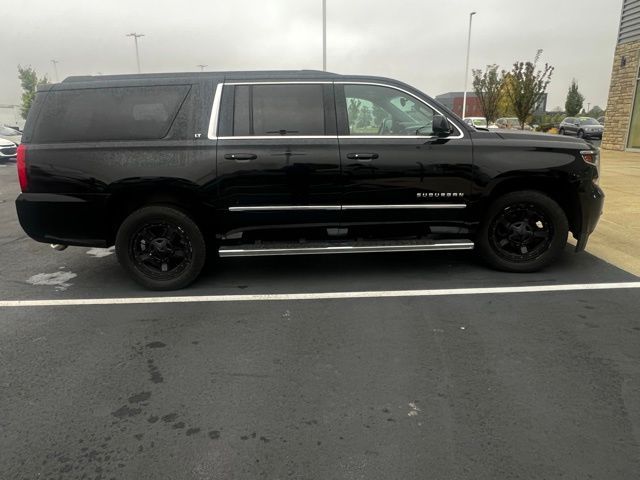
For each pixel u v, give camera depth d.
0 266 5.68
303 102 4.62
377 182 4.60
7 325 4.03
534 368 3.21
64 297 4.66
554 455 2.42
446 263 5.39
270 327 3.91
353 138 4.58
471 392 2.96
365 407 2.83
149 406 2.88
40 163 4.53
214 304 4.41
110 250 6.34
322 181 4.56
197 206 4.60
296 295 4.58
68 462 2.43
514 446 2.48
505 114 34.03
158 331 3.88
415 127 4.71
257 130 4.57
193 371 3.27
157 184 4.50
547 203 4.73
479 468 2.34
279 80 4.64
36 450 2.51
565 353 3.40
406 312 4.14
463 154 4.62
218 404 2.89
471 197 4.68
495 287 4.65
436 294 4.51
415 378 3.13
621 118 18.14
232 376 3.20
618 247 5.81
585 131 31.06
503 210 4.80
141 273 4.74
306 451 2.48
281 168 4.53
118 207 4.67
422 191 4.64
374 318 4.04
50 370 3.30
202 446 2.53
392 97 4.68
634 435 2.55
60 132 4.56
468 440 2.54
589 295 4.42
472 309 4.16
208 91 4.60
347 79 4.67
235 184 4.54
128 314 4.22
